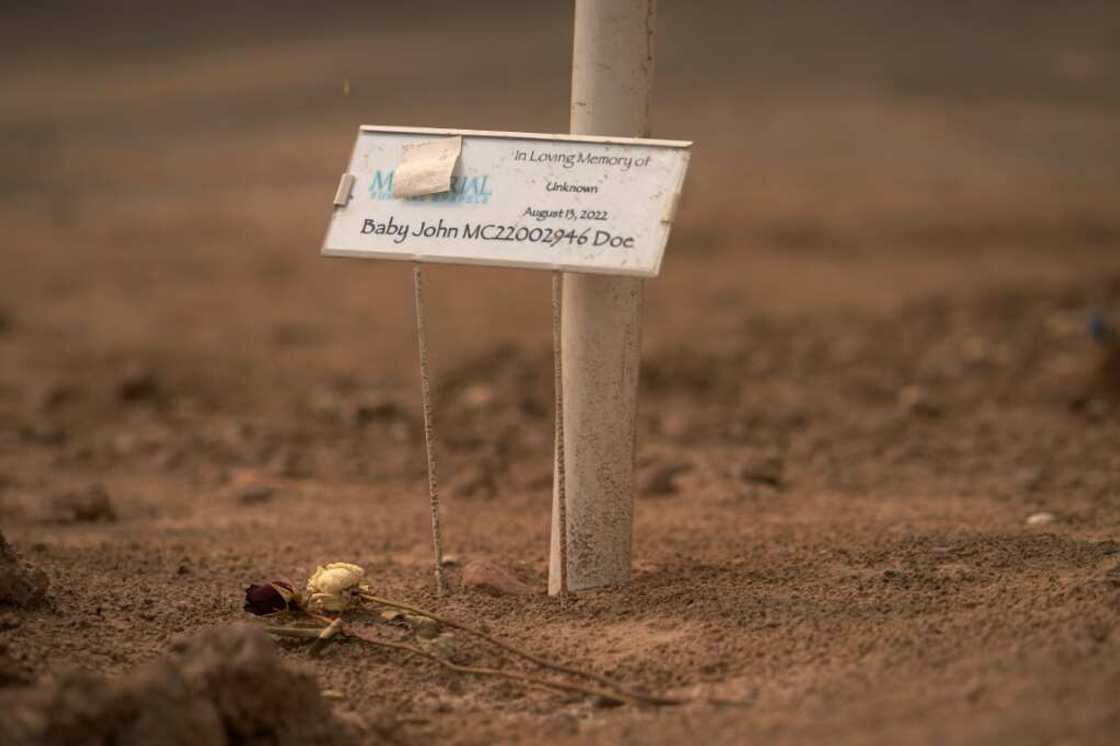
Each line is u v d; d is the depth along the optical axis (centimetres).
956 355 1285
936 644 481
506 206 539
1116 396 1105
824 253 1759
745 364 1287
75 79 3250
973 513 755
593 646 523
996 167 2259
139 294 1634
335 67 3275
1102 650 446
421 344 567
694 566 636
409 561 687
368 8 4031
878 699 436
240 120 2775
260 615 550
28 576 549
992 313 1441
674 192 525
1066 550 603
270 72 3244
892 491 860
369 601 560
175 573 647
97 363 1336
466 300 1568
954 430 1049
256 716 423
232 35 3762
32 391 1240
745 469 898
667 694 475
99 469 1008
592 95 566
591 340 573
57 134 2702
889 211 1948
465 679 499
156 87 3128
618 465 585
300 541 755
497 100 2831
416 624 545
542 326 1434
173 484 956
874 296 1536
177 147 2566
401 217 548
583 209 531
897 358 1290
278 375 1291
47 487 942
